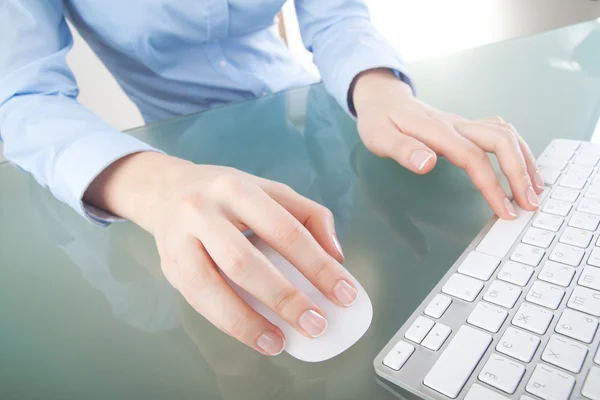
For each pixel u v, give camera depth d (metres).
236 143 0.52
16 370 0.27
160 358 0.27
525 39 0.72
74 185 0.39
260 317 0.26
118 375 0.26
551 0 1.45
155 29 0.69
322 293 0.27
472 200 0.38
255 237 0.31
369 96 0.52
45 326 0.31
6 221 0.45
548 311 0.24
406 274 0.30
